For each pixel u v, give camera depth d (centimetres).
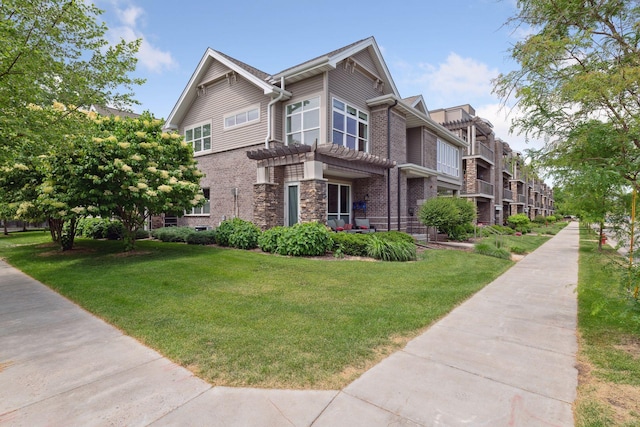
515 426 237
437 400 268
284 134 1352
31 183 961
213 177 1576
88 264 861
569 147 418
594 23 388
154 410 256
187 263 824
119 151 855
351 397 272
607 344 384
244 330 411
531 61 414
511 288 673
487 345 381
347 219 1497
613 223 408
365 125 1466
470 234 1772
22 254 1103
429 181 1756
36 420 244
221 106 1540
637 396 276
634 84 345
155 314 474
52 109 654
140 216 1086
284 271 749
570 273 847
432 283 669
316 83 1256
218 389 285
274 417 247
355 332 406
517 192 3997
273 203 1238
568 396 276
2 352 364
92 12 656
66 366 330
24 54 538
